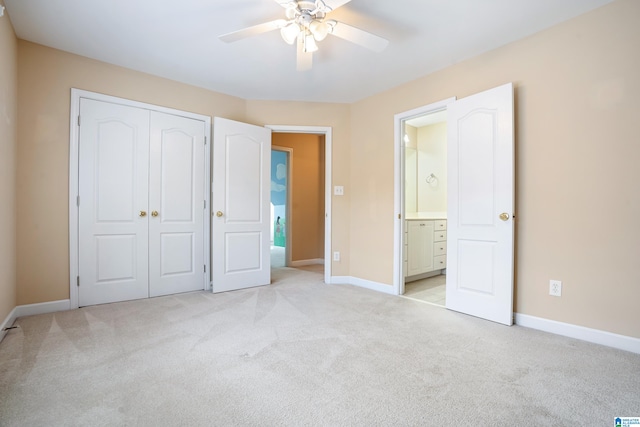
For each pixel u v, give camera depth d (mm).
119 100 3057
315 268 5270
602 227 2148
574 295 2262
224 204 3541
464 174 2805
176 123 3404
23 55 2604
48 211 2727
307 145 5805
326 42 2604
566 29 2299
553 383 1632
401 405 1438
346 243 4082
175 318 2615
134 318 2605
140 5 2156
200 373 1716
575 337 2242
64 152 2795
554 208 2355
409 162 5164
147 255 3234
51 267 2744
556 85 2348
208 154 3625
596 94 2170
